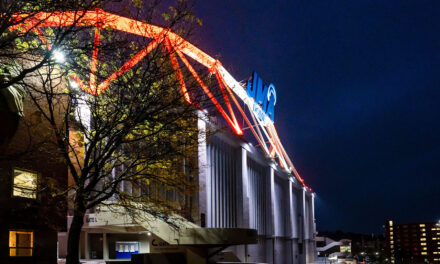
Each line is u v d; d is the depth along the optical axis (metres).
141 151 21.14
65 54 15.92
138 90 19.53
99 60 18.33
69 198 25.66
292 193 100.44
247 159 67.25
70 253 18.81
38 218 24.17
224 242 35.91
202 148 48.53
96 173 19.36
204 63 46.38
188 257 36.28
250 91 68.25
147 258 34.31
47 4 14.57
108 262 36.38
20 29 17.44
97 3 15.49
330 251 193.50
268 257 73.62
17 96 22.36
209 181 51.59
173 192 38.81
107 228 38.72
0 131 21.88
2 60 20.95
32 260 23.61
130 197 21.91
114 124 19.50
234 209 60.06
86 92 20.48
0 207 21.95
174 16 19.11
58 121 25.17
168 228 35.72
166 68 19.38
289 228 88.88
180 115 19.95
